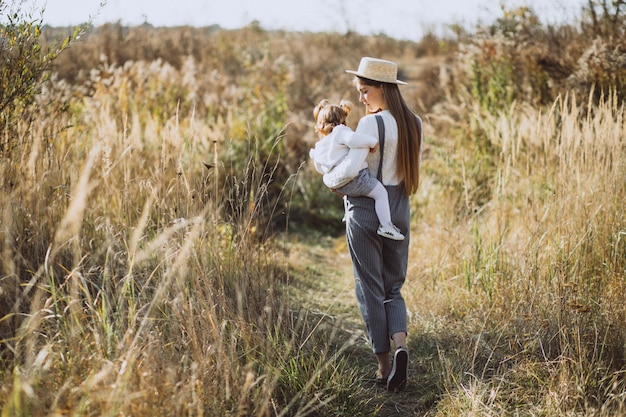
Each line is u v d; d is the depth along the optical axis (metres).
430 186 7.48
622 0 7.43
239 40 16.45
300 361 3.45
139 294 3.38
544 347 3.66
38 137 3.93
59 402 2.47
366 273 3.50
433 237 5.93
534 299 4.00
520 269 4.46
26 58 4.03
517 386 3.35
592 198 4.70
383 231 3.37
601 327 3.63
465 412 3.14
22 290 3.41
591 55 7.02
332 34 18.03
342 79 13.15
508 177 5.71
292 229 7.63
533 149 6.05
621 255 4.35
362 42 17.86
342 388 3.28
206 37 16.34
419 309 4.74
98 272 3.83
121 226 4.18
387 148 3.43
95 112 6.65
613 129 5.06
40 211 3.90
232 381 2.96
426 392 3.51
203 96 9.77
